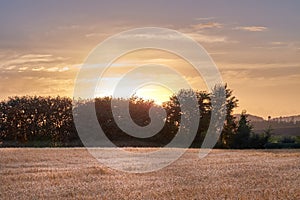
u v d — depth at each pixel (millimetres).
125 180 17297
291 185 15477
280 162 24609
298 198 12664
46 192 14172
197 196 13000
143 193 13672
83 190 14531
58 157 27281
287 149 42688
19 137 45344
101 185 15727
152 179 17609
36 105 45438
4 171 20031
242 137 46156
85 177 18125
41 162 24531
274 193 13469
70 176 18453
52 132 45406
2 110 45312
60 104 45531
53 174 18812
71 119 45500
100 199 12750
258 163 24016
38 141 45375
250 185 15469
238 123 46844
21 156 27172
